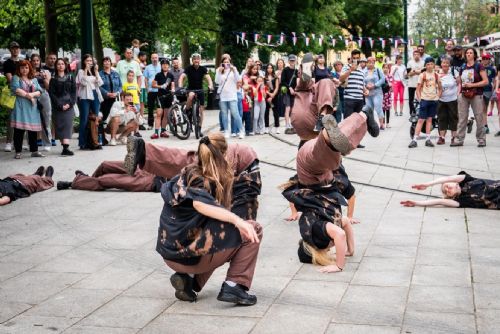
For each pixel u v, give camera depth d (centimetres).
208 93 2541
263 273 600
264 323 482
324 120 525
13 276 601
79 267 627
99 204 898
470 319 482
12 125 1233
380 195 941
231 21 2764
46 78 1312
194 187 487
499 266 609
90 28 1400
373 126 593
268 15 2809
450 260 630
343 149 533
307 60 802
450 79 1377
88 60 1355
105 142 1437
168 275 601
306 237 612
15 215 841
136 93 1641
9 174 1100
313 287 559
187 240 492
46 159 1246
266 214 834
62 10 2617
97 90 1367
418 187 860
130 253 671
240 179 600
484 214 820
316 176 608
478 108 1363
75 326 482
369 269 607
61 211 860
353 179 1045
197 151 502
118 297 543
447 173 1089
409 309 505
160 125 1586
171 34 3098
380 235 728
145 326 481
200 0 2619
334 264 612
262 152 1304
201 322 486
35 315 504
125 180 972
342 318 489
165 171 566
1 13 3152
